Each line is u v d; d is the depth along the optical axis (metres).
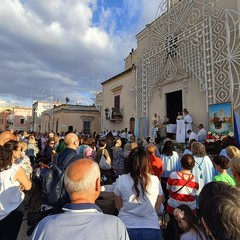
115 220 1.52
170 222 3.51
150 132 14.98
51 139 7.59
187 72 12.77
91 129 32.91
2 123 60.06
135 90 17.53
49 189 2.89
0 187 2.90
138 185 2.61
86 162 1.73
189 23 12.90
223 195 1.23
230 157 4.00
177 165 5.36
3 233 2.83
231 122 9.80
